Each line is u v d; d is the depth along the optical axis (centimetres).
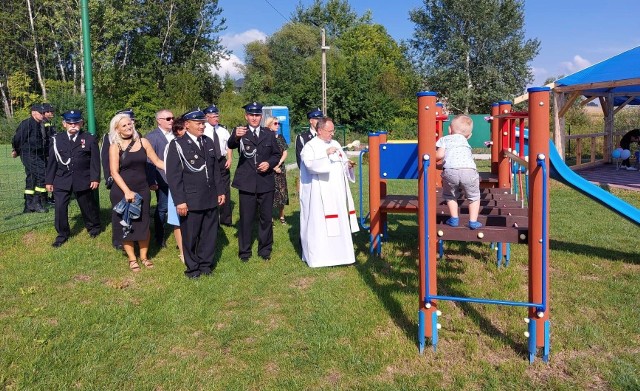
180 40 4606
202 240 607
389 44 6569
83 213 768
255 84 4853
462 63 3953
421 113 401
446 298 399
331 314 485
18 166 1900
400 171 673
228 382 376
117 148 610
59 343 431
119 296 543
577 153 1664
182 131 607
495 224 450
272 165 652
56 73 3628
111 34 3728
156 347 431
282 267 636
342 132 3316
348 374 385
